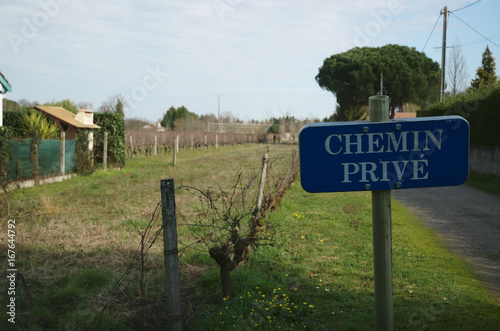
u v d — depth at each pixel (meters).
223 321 4.25
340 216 9.88
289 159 28.67
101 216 9.52
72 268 5.93
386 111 2.29
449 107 21.48
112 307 4.65
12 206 10.48
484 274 6.14
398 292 5.28
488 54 46.69
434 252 7.20
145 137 34.69
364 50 59.41
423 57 56.75
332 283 5.54
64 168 17.30
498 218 10.37
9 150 13.41
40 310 4.47
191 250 6.75
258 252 6.50
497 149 18.72
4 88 18.44
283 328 4.21
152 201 11.68
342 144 2.30
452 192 15.05
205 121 92.00
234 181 16.17
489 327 4.21
